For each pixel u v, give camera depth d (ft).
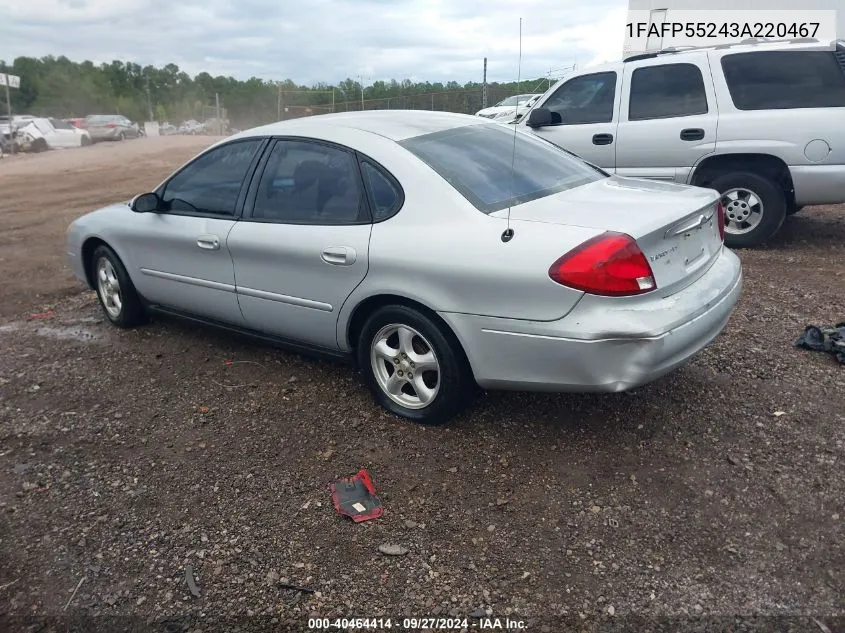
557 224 11.04
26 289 23.90
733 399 13.10
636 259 10.49
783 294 18.67
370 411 13.51
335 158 13.52
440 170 12.46
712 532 9.79
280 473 11.74
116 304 18.66
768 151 21.99
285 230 13.74
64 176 59.77
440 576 9.32
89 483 11.75
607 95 24.50
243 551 9.96
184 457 12.37
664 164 23.63
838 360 14.25
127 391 15.05
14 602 9.29
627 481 10.96
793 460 11.19
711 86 22.70
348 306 12.97
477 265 11.18
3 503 11.31
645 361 10.50
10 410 14.42
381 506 10.75
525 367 11.17
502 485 11.05
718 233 13.01
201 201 15.71
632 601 8.75
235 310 15.23
